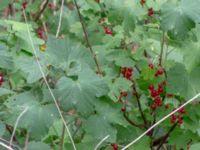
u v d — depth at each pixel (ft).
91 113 1.68
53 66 1.74
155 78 2.11
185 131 2.17
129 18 1.99
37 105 1.68
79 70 1.70
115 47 2.14
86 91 1.64
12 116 1.66
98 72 1.99
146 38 2.17
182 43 2.01
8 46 1.99
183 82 1.98
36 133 1.62
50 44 1.81
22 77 2.00
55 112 1.66
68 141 2.07
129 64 2.04
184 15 1.81
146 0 2.06
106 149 2.04
